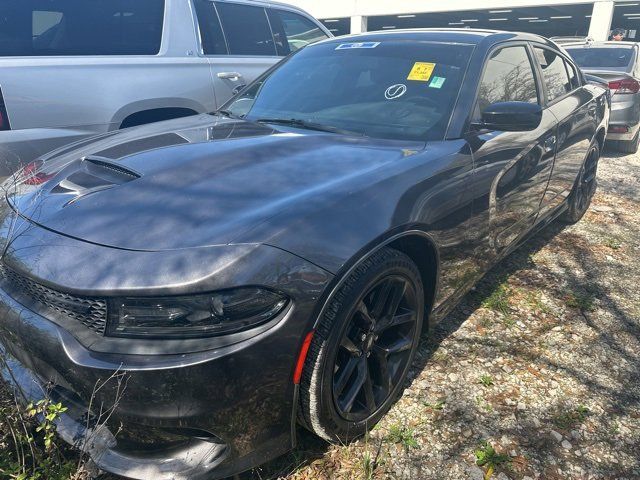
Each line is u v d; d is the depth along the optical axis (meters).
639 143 8.53
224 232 1.79
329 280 1.85
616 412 2.50
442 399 2.51
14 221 2.05
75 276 1.72
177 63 4.54
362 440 2.25
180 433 1.75
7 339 1.93
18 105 3.57
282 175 2.18
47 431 1.80
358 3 22.58
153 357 1.65
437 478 2.10
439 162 2.47
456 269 2.67
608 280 3.79
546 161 3.51
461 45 3.15
